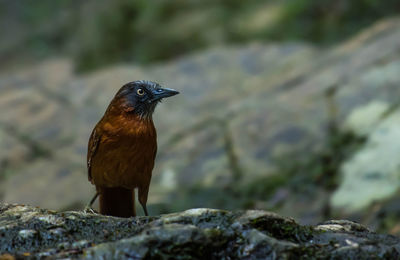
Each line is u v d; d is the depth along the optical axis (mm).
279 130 13805
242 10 22750
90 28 24500
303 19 21125
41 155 15039
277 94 15594
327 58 16750
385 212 10383
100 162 7598
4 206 5547
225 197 12250
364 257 4637
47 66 23109
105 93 17516
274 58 18094
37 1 26859
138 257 4465
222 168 13164
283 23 21422
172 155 14086
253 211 5012
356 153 12477
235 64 18156
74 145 15234
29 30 25844
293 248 4594
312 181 12102
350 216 10734
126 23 24203
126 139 7395
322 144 13039
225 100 16297
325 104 14273
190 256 4559
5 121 16484
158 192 12719
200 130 14883
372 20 20141
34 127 16125
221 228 4848
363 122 13273
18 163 14789
